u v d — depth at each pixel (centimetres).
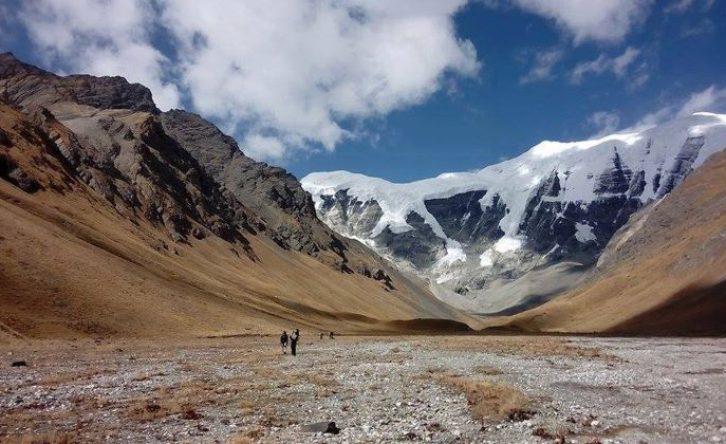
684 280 18812
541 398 3422
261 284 18288
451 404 3147
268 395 3469
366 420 2745
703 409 3080
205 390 3634
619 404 3244
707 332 13650
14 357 5256
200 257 18000
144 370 4659
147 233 16550
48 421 2658
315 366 5241
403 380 4181
